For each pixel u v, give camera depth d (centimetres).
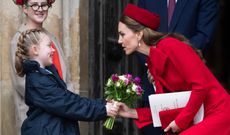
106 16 1576
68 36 1499
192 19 1418
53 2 1348
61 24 1495
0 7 1406
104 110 1138
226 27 2450
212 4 1430
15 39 1332
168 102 1145
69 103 1106
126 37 1172
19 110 1332
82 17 1539
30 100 1115
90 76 1552
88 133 1552
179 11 1415
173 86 1148
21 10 1418
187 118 1123
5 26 1407
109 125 1182
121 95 1182
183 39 1162
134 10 1170
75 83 1519
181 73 1129
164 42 1145
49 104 1101
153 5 1426
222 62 2447
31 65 1105
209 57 2427
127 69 1597
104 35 1569
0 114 1402
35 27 1338
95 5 1558
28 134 1112
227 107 1142
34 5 1322
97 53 1560
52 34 1362
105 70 1570
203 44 1405
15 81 1327
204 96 1123
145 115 1195
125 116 1190
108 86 1181
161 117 1145
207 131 1124
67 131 1122
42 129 1102
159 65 1141
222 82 2439
